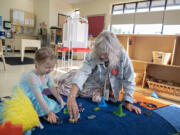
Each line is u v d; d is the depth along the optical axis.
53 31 6.07
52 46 5.97
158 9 5.04
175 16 4.45
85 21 3.17
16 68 3.21
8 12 6.38
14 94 0.87
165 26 4.70
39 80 1.12
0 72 2.76
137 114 1.23
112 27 5.98
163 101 1.78
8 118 0.72
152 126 1.06
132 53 2.46
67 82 1.63
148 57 2.32
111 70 1.31
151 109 1.46
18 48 6.70
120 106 1.19
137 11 5.49
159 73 2.29
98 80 1.47
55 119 1.02
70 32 3.00
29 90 1.10
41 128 0.94
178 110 1.51
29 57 5.25
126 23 5.53
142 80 2.39
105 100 1.48
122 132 0.96
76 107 1.03
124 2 5.54
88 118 1.10
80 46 3.15
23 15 6.64
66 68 3.56
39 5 6.88
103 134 0.92
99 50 1.06
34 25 7.18
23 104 0.82
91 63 1.30
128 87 1.31
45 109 1.03
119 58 1.23
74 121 1.03
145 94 2.02
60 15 6.89
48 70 1.08
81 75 1.22
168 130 1.03
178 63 2.08
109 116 1.16
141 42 2.38
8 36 6.22
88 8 6.61
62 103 1.23
